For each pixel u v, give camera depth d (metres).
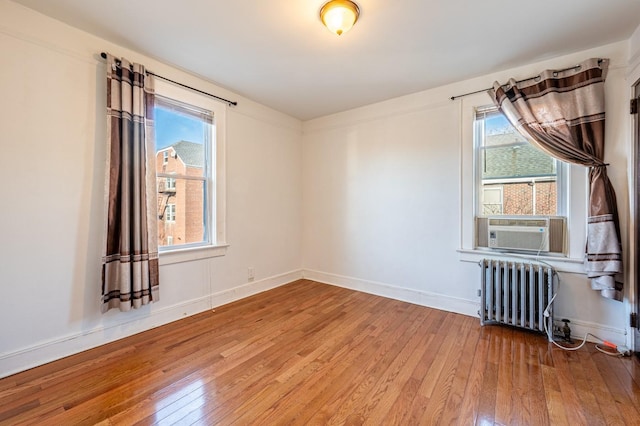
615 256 2.15
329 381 1.81
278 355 2.12
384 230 3.55
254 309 3.07
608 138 2.25
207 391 1.71
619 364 1.99
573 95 2.35
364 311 3.03
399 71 2.77
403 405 1.59
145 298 2.40
